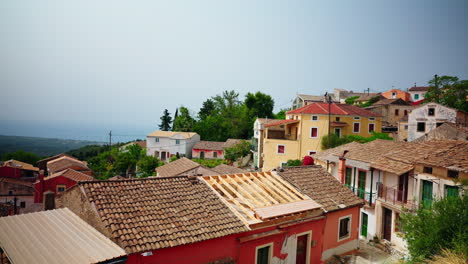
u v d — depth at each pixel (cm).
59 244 777
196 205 1066
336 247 1414
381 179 1773
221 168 3244
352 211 1480
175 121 7775
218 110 7481
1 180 3897
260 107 6938
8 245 746
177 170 2634
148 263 827
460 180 1159
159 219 934
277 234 1156
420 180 1469
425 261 903
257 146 4725
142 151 4781
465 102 4072
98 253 740
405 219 1062
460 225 880
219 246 981
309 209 1231
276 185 1398
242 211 1196
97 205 902
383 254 1530
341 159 2028
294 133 4031
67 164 4109
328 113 3778
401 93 6612
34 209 3148
